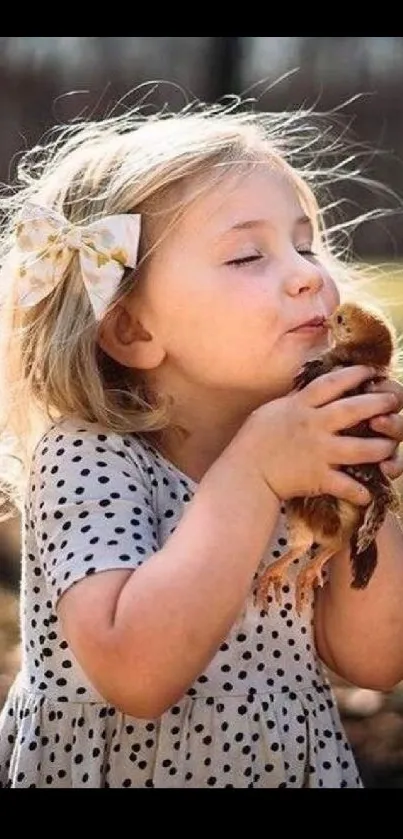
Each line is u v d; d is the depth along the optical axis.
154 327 2.46
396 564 2.51
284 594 2.48
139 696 2.21
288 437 2.26
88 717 2.39
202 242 2.44
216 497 2.27
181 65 14.60
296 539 2.26
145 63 14.62
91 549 2.29
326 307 2.42
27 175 3.08
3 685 4.54
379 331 2.29
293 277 2.40
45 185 2.69
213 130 2.59
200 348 2.43
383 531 2.52
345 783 2.51
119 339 2.50
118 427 2.45
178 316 2.44
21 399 2.61
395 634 2.50
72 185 2.61
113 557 2.28
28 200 2.66
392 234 12.45
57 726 2.40
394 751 4.11
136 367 2.48
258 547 2.26
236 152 2.51
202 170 2.49
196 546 2.24
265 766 2.41
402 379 2.43
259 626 2.45
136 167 2.51
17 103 14.35
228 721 2.39
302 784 2.46
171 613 2.19
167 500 2.44
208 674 2.40
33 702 2.43
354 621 2.49
